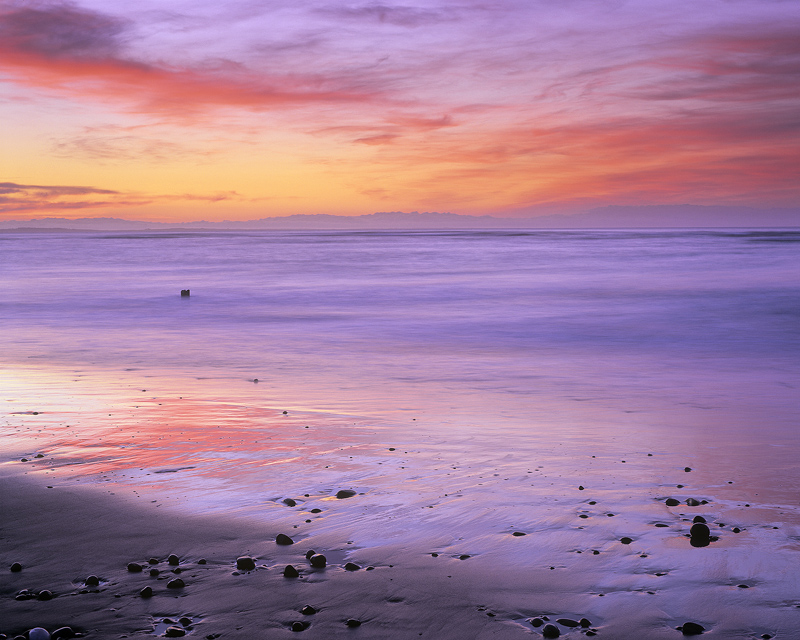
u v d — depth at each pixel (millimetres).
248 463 7551
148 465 7441
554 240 186250
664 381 14492
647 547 5117
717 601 4238
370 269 66000
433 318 28297
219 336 22922
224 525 5543
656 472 7320
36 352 19141
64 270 67062
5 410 10867
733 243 140625
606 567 4746
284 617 4020
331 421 10133
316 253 109750
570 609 4133
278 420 10148
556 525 5598
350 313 30516
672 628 3916
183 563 4789
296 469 7316
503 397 12562
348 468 7379
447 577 4570
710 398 12547
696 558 4906
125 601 4203
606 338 22406
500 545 5141
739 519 5797
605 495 6445
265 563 4797
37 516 5727
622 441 8891
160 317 29312
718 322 26359
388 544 5164
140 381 14281
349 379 14734
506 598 4270
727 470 7418
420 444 8602
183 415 10492
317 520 5676
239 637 3785
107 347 20234
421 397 12516
